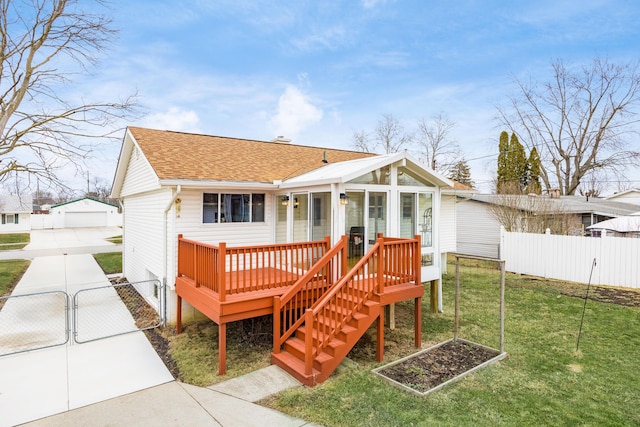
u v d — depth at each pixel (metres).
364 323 6.03
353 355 6.61
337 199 7.23
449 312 9.30
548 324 8.13
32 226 42.94
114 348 7.03
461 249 20.81
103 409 4.80
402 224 8.41
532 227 17.31
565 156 27.41
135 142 9.70
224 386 5.41
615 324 8.02
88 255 20.70
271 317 8.20
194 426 4.39
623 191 31.62
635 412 4.60
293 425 4.37
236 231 9.05
